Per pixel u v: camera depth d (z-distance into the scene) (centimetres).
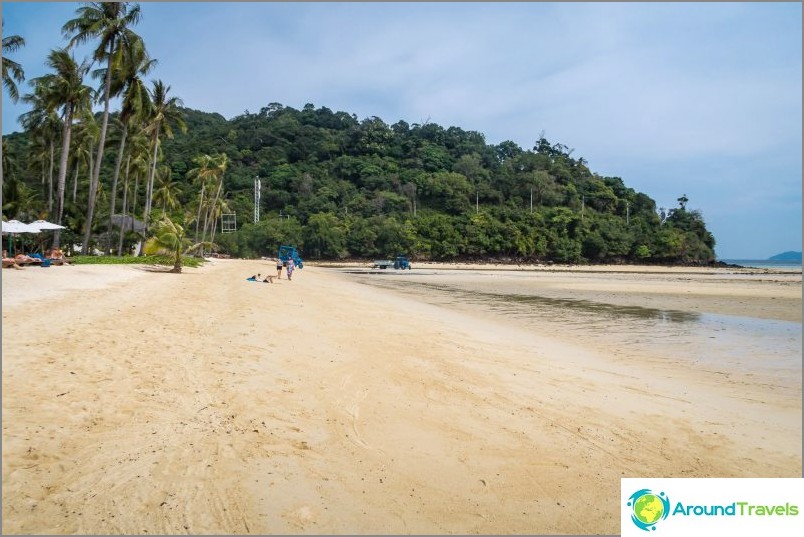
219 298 1677
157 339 926
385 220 10569
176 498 404
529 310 2092
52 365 692
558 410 696
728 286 3972
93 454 461
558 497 460
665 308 2248
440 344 1134
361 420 618
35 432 486
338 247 10075
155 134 4175
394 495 444
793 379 940
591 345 1271
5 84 3133
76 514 371
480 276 5666
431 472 493
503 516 423
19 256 2231
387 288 3306
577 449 567
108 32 3073
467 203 11875
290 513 400
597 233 11038
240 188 11700
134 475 432
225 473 451
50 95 3259
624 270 9056
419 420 631
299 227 10275
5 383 602
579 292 3212
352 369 849
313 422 596
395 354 990
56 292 1454
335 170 12925
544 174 12694
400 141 14525
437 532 394
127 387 642
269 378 753
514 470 507
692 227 12225
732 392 842
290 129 14275
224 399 641
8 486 394
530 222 11131
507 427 622
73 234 4175
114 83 3322
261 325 1194
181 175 10175
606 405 731
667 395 806
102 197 5366
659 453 568
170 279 2333
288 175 12175
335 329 1241
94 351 791
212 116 17175
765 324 1731
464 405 698
